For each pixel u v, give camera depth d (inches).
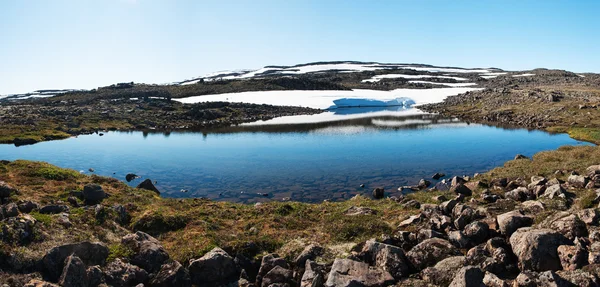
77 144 2207.2
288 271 547.2
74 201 765.9
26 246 519.8
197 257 594.2
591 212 559.8
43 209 665.6
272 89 5895.7
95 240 594.6
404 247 611.8
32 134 2431.1
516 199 813.2
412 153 1761.8
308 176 1366.9
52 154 1859.0
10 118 2940.5
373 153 1779.0
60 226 599.8
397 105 5108.3
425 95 5580.7
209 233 681.6
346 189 1194.0
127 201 843.4
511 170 1196.5
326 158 1681.8
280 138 2330.2
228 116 3654.0
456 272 486.6
